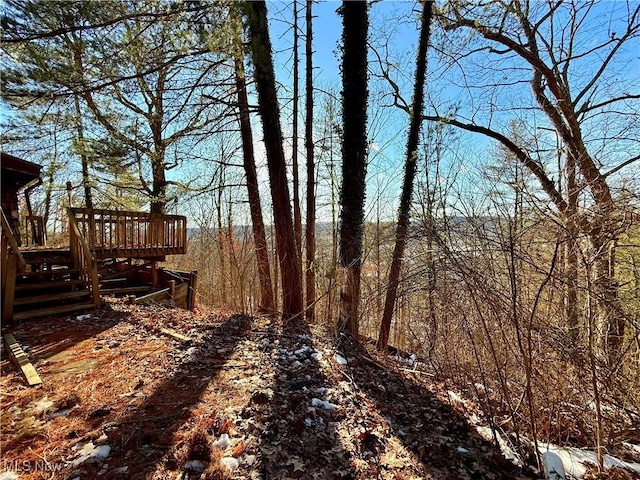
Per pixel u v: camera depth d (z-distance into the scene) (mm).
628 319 2848
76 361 3811
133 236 8070
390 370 4512
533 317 2676
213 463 2184
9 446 2311
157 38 4527
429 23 6559
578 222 2730
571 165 4293
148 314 5922
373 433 2789
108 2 4582
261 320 6512
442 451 2695
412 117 6723
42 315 5387
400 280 3648
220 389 3248
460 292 3000
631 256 3133
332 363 4219
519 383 3127
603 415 3004
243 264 10844
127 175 9797
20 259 5152
